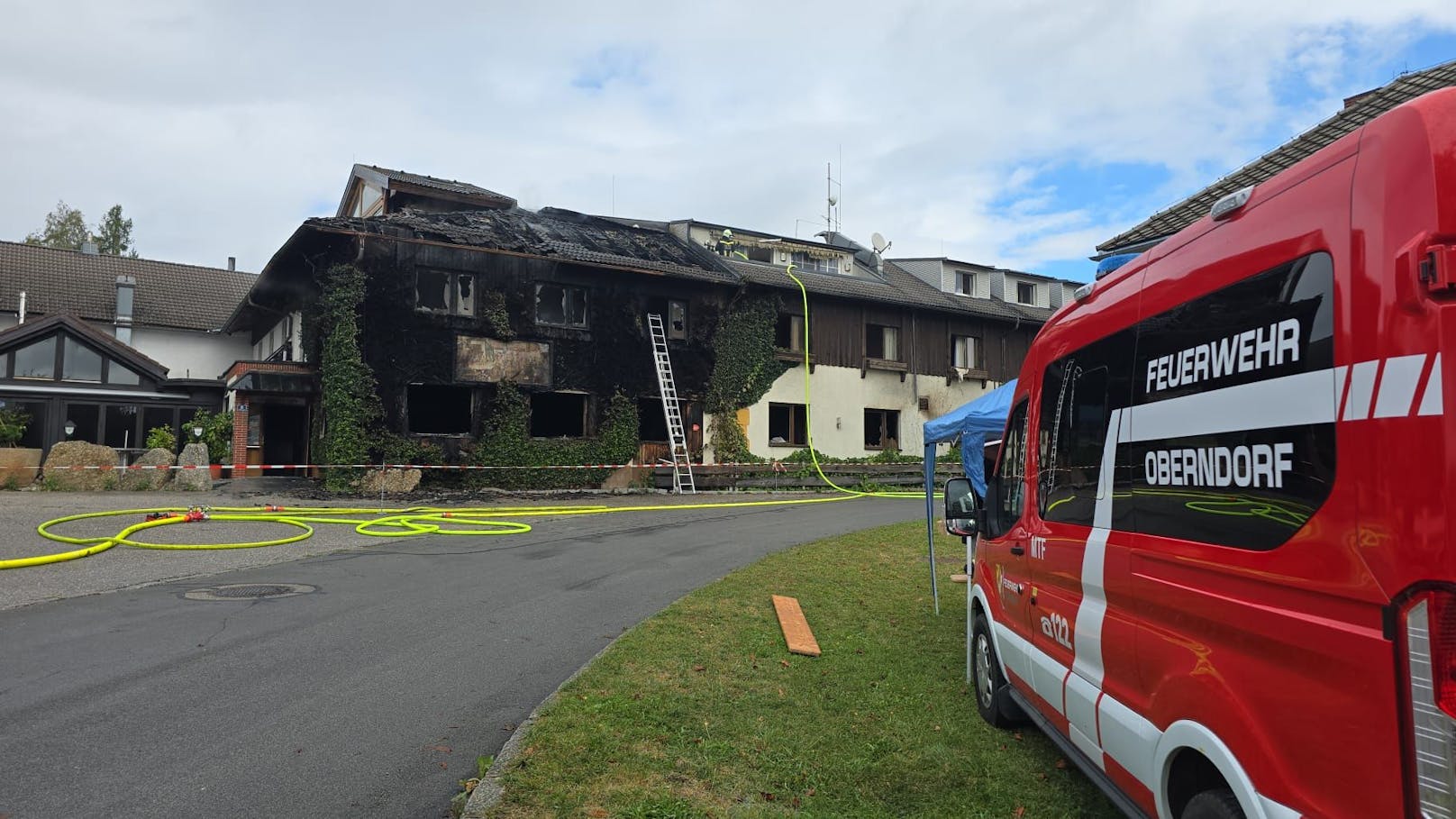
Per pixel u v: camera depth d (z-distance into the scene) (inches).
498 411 890.7
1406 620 76.3
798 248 1223.5
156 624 300.8
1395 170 82.0
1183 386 120.3
